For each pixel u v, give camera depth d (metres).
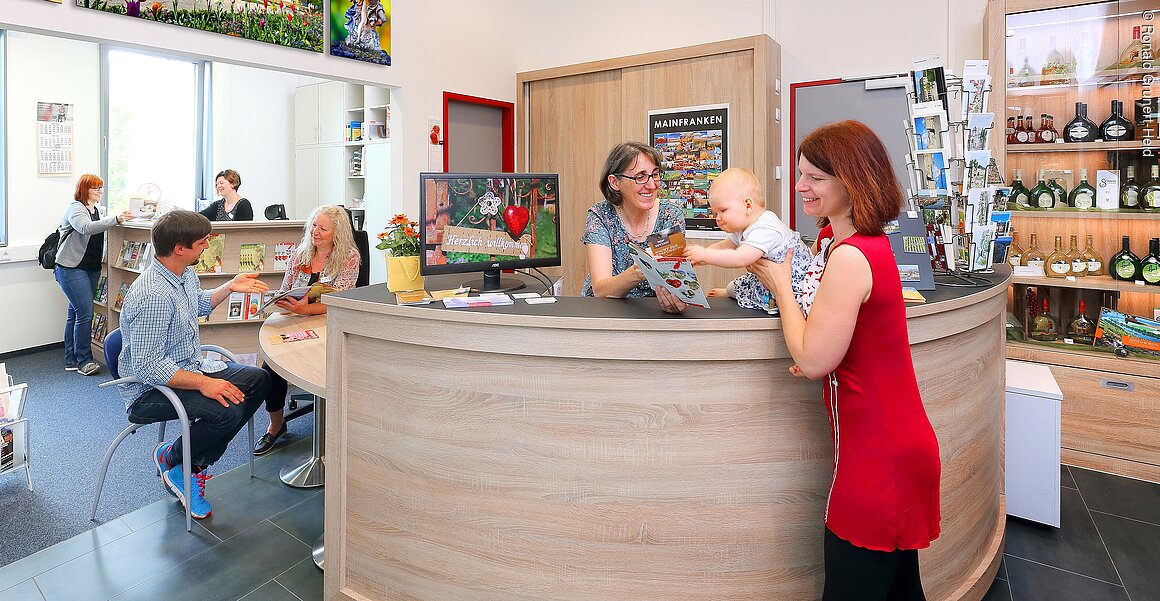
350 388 2.13
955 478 2.16
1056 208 3.68
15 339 5.95
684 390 1.78
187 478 2.77
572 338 1.78
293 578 2.46
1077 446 3.51
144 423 2.88
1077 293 3.63
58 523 2.87
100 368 5.46
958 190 2.59
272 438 3.73
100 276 5.88
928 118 2.54
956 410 2.14
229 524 2.86
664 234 1.79
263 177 7.97
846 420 1.56
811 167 1.56
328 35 4.68
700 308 1.90
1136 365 3.31
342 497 2.17
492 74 5.93
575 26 5.86
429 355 1.95
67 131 6.24
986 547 2.42
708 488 1.81
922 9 4.41
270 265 4.89
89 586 2.40
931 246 2.61
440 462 1.96
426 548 2.01
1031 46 3.65
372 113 6.18
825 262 1.69
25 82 5.93
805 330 1.51
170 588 2.39
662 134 5.23
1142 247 3.50
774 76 4.85
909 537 1.54
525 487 1.87
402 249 2.13
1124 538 2.75
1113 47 3.48
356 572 2.17
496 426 1.89
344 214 3.65
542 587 1.89
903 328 1.53
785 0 4.89
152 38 3.76
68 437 3.92
